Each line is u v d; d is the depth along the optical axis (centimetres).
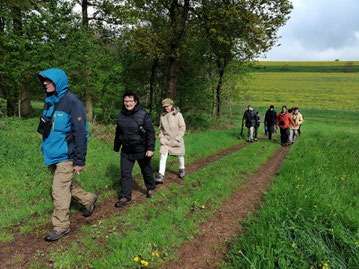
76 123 243
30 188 355
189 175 470
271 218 280
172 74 1109
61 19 756
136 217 290
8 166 420
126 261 210
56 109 239
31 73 857
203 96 1390
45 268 201
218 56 1490
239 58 1399
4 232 251
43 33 778
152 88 1435
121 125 314
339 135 1100
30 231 256
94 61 883
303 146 804
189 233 262
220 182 419
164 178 457
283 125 866
